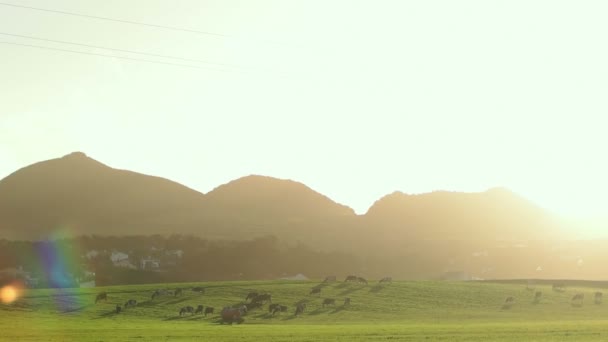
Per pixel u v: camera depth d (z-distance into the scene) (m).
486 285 150.25
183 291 140.00
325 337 67.19
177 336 69.81
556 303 128.12
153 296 132.75
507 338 63.47
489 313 117.12
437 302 128.50
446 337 65.75
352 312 117.94
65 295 131.38
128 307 121.62
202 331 79.19
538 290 142.88
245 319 109.75
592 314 115.75
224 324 101.06
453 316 113.50
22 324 97.31
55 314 112.62
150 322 104.25
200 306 118.94
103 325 96.31
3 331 79.88
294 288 144.38
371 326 90.56
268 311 118.62
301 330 80.38
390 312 118.00
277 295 135.75
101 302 126.00
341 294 137.12
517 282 158.50
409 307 123.19
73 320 105.88
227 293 138.50
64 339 66.12
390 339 64.06
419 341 61.38
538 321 103.56
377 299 131.50
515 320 107.00
